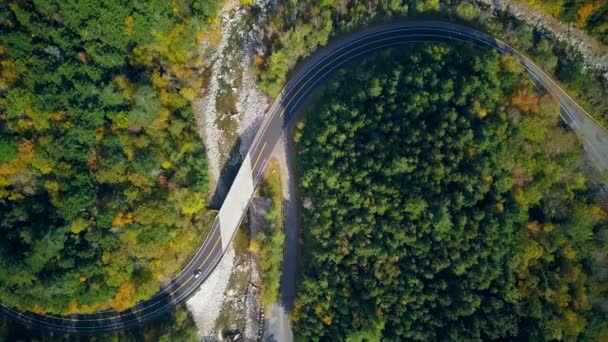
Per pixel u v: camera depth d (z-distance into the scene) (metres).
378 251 108.56
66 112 105.88
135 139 111.19
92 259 107.25
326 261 113.38
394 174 108.88
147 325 116.81
